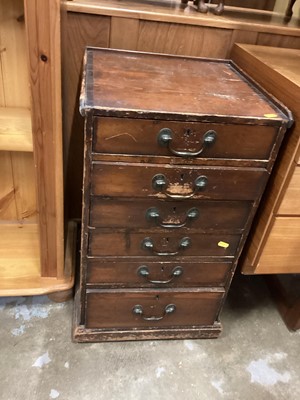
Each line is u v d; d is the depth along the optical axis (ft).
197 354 3.73
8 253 4.03
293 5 4.67
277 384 3.58
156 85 2.88
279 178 2.86
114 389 3.35
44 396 3.24
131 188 2.74
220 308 3.68
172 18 3.54
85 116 2.39
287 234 3.08
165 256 3.22
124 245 3.09
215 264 3.36
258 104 2.78
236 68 3.50
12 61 3.43
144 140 2.54
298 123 2.61
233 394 3.45
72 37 3.55
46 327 3.78
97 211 2.85
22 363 3.45
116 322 3.60
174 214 2.95
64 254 3.99
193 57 3.60
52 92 2.77
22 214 4.45
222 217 3.04
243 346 3.87
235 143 2.65
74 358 3.54
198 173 2.74
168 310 3.56
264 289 4.56
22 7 3.17
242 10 4.60
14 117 3.43
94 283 3.30
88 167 2.60
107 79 2.84
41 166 3.11
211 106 2.64
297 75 2.88
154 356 3.66
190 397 3.38
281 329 4.10
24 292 3.67
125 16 3.47
